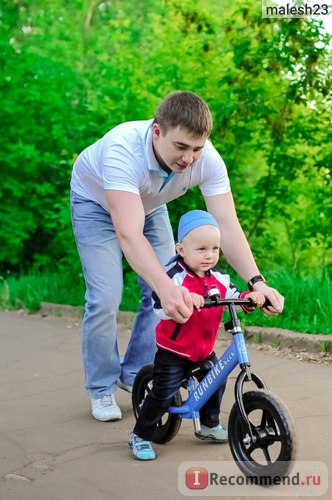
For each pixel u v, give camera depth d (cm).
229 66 782
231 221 376
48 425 407
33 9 1172
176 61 805
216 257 333
